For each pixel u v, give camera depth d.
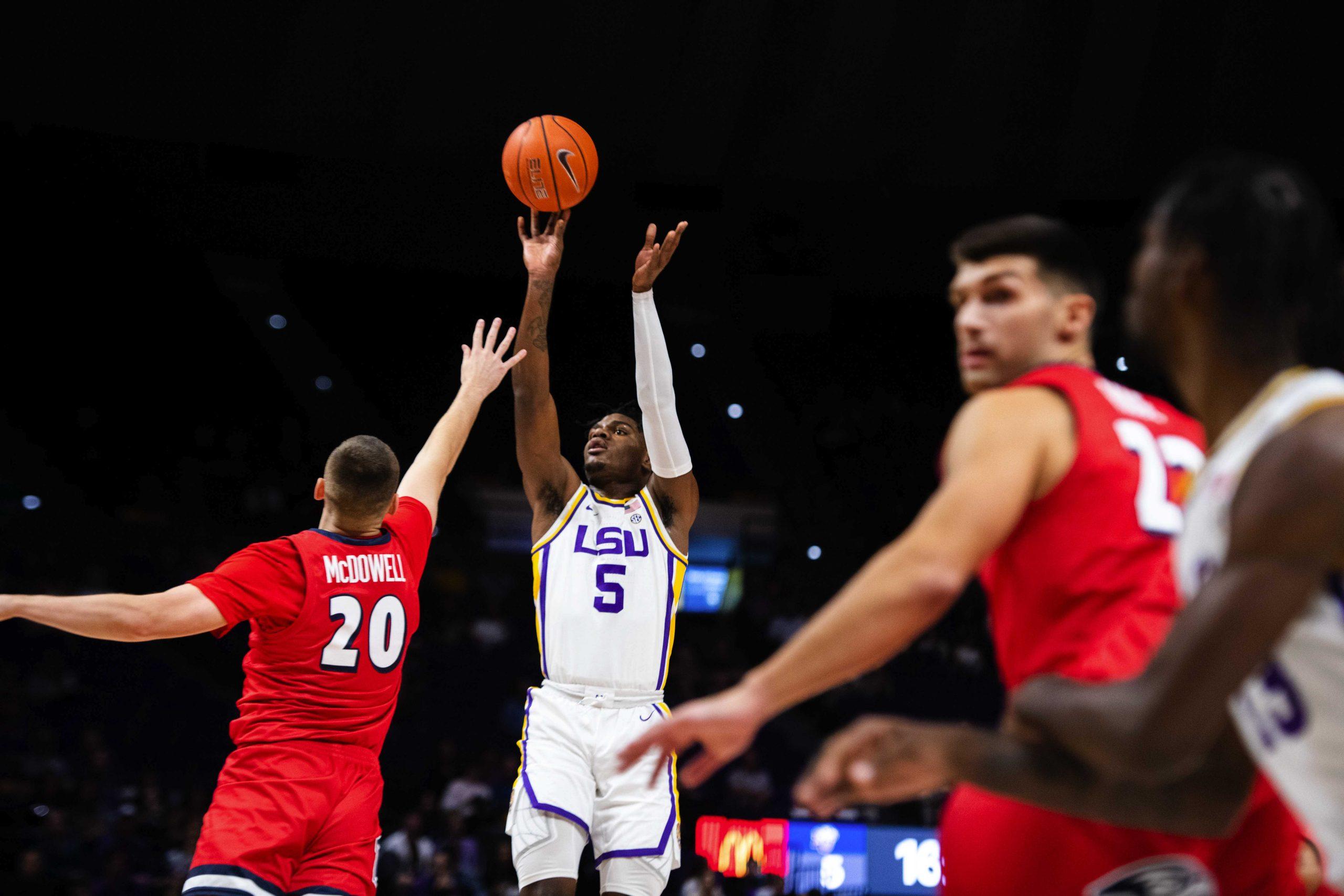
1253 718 2.09
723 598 33.44
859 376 33.88
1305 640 1.93
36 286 30.22
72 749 24.69
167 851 18.89
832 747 2.18
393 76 20.78
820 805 2.19
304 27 19.89
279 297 31.47
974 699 26.98
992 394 2.67
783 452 34.72
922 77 21.22
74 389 32.41
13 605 4.78
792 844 16.78
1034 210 21.78
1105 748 1.98
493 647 28.30
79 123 20.17
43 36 19.08
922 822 17.91
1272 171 2.12
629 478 6.46
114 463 32.00
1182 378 2.23
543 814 5.69
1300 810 2.06
